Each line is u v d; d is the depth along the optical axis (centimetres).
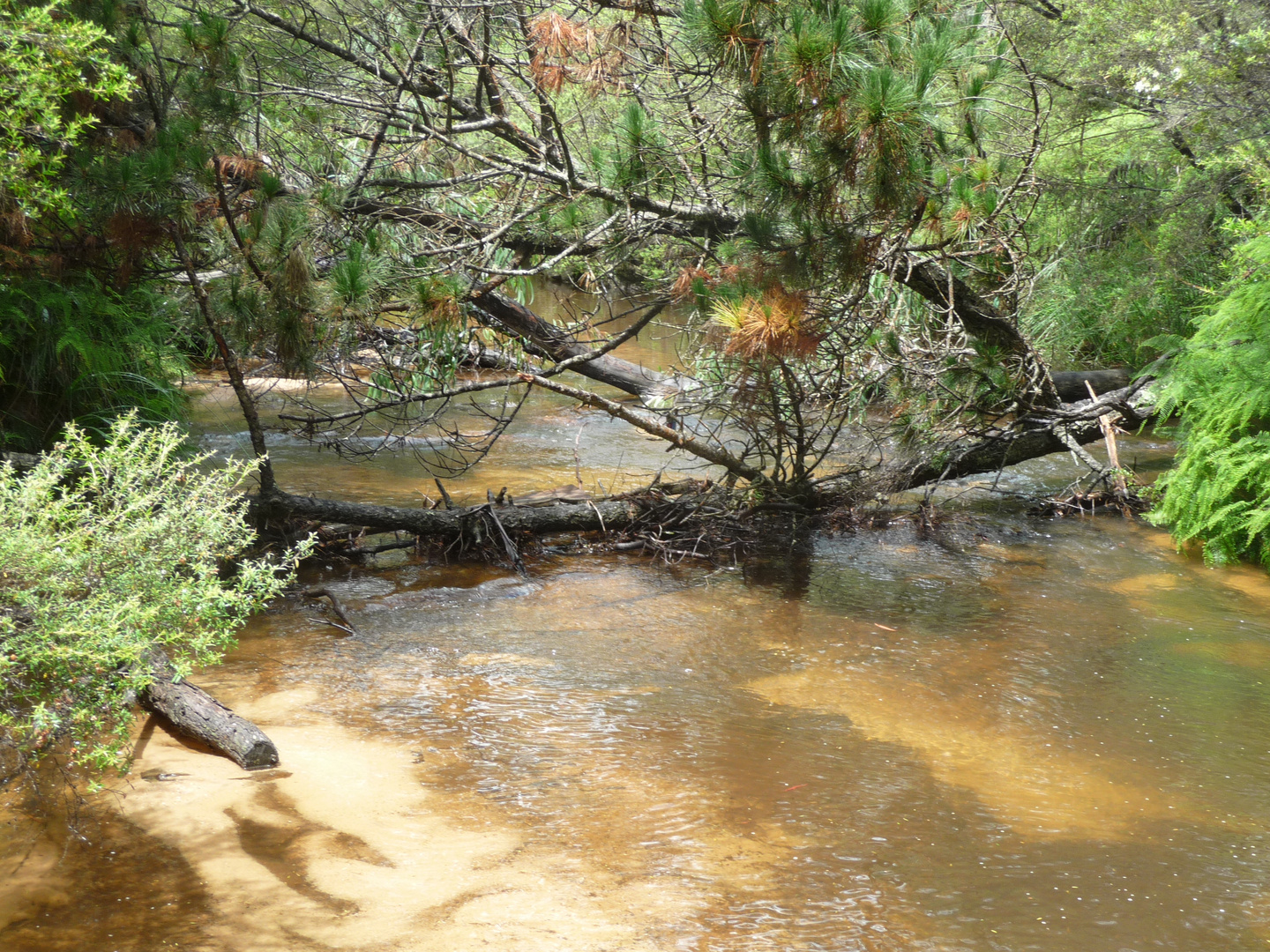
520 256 734
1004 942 296
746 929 299
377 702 451
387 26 679
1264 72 896
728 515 724
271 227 543
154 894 307
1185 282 970
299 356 575
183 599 345
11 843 329
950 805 377
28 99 477
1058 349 1065
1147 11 952
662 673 494
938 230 577
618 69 611
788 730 436
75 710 329
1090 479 864
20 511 329
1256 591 623
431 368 759
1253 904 319
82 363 648
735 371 642
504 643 528
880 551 704
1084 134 1066
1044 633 552
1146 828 364
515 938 292
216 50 562
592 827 355
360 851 334
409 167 733
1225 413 682
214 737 393
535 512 695
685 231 659
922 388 707
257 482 761
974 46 568
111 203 536
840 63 437
